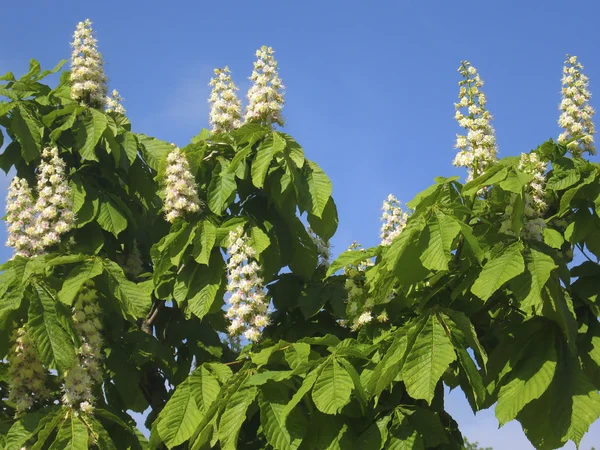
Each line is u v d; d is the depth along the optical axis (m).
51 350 3.10
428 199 3.10
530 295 2.96
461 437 3.28
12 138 3.58
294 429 3.05
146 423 3.57
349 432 3.10
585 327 3.14
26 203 3.31
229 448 3.03
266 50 3.45
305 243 3.46
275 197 3.35
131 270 3.63
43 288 3.15
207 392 3.16
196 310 3.23
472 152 3.21
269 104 3.41
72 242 3.39
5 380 3.38
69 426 3.12
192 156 3.39
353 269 3.40
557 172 3.19
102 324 3.44
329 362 3.06
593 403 2.98
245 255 3.22
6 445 3.12
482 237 3.07
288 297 3.49
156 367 3.61
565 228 3.27
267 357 3.10
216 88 3.54
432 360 2.98
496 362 3.09
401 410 3.11
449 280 3.15
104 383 3.49
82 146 3.45
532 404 3.08
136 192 3.59
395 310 3.25
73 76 3.58
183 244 3.25
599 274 3.20
